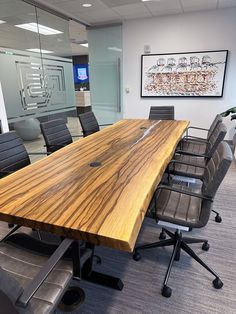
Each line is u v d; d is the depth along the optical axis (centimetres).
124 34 479
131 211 108
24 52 337
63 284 101
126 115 531
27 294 77
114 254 184
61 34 418
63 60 423
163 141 233
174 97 481
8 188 137
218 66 438
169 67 467
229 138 467
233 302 142
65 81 431
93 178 147
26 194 128
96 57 519
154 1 368
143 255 183
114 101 532
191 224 143
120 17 447
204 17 421
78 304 142
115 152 201
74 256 106
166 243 176
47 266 88
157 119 393
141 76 491
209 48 436
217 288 151
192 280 158
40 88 372
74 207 113
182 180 242
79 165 172
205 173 180
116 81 516
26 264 114
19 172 162
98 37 503
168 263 173
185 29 438
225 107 457
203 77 451
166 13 429
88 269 138
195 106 474
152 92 493
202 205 139
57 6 377
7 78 312
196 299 145
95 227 97
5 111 310
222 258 177
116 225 98
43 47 374
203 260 175
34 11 352
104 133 275
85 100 750
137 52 482
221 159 136
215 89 451
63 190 132
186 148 295
